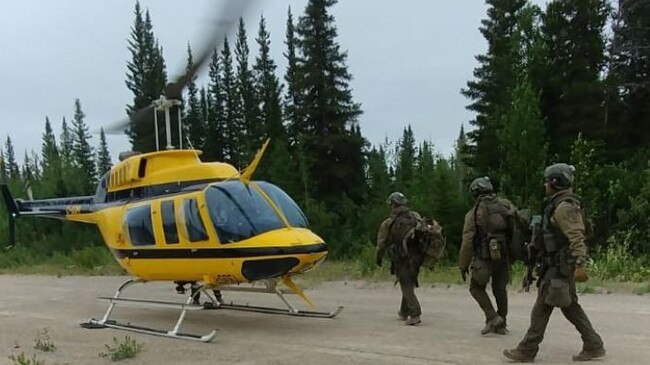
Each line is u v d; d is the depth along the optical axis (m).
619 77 25.88
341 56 31.48
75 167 43.38
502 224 7.69
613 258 14.97
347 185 31.11
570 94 24.19
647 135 26.27
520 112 21.47
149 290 14.07
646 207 19.42
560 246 6.17
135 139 34.91
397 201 8.95
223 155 45.88
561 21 25.78
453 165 35.81
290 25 41.59
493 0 32.88
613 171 21.55
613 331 7.81
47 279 18.20
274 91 40.28
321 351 7.32
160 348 7.89
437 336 7.87
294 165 28.05
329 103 31.22
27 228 30.88
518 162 21.06
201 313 10.46
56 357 7.60
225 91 46.53
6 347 8.30
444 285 12.71
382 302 11.03
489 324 7.86
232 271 8.45
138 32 40.47
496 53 30.28
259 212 8.59
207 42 8.34
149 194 9.77
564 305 6.15
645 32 27.50
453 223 22.45
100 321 9.79
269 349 7.57
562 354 6.73
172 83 9.35
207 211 8.59
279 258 8.12
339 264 20.25
